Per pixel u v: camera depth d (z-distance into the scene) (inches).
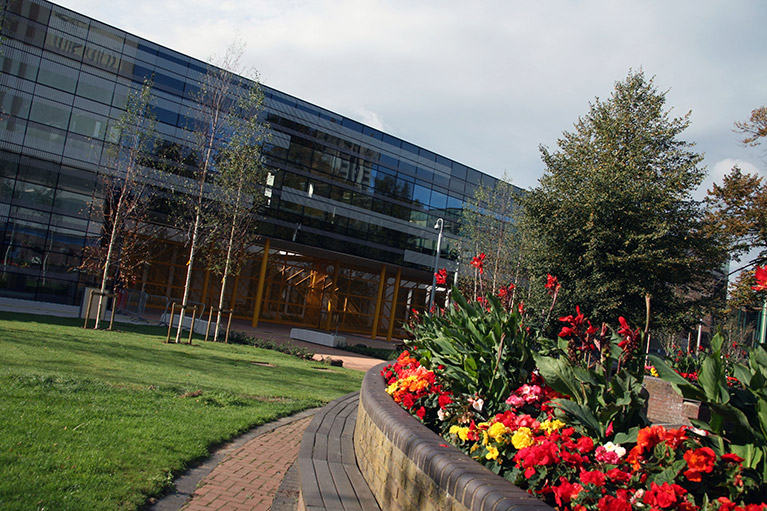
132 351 540.4
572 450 111.4
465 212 1344.7
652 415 367.9
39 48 1085.1
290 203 1375.5
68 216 1111.6
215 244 921.5
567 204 794.8
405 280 1908.2
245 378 477.1
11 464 169.0
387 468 144.0
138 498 164.7
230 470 212.4
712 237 794.2
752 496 96.6
